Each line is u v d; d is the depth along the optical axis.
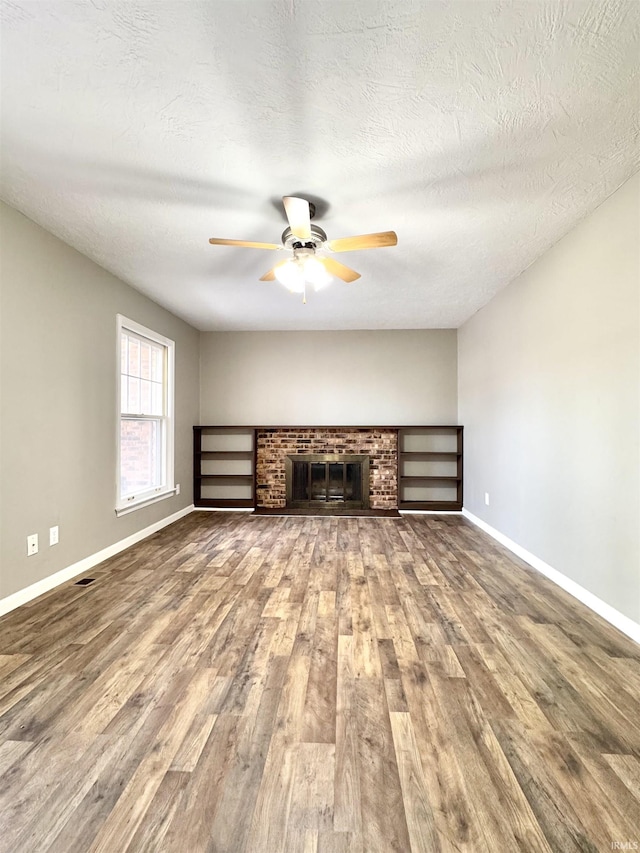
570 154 2.06
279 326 5.65
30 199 2.46
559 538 3.00
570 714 1.64
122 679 1.85
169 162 2.12
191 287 4.02
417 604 2.65
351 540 4.17
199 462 5.76
